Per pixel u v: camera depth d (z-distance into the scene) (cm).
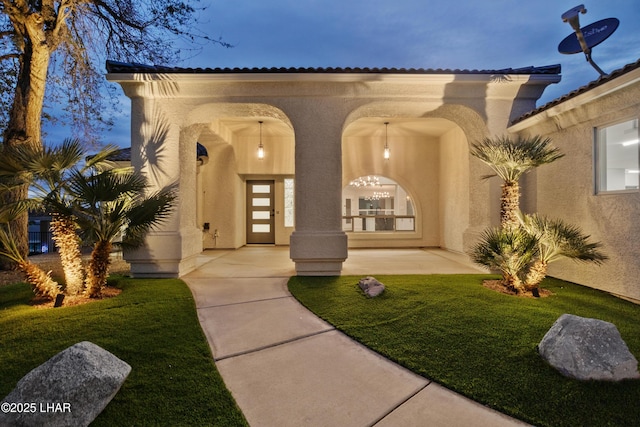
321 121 639
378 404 236
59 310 423
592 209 520
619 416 218
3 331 352
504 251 490
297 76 609
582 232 539
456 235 938
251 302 473
